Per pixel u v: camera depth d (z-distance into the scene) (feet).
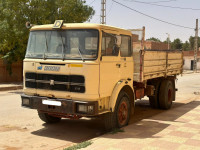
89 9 73.36
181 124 25.35
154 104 35.76
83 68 19.95
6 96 44.73
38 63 22.11
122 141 19.22
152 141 19.30
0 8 62.23
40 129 24.54
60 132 23.77
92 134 23.43
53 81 21.29
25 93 23.39
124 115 24.35
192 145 18.43
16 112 31.30
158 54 31.83
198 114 30.58
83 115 20.06
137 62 27.43
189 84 75.61
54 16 66.74
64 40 21.27
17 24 59.98
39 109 22.09
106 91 21.42
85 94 19.97
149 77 29.58
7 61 66.28
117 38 22.47
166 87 35.06
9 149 19.02
